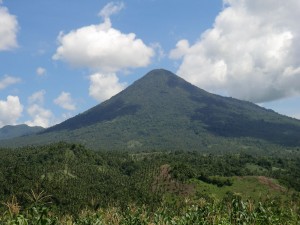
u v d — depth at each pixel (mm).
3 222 33844
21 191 144250
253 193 166125
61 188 159000
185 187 179250
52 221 35875
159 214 49188
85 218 51156
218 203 47219
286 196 157375
